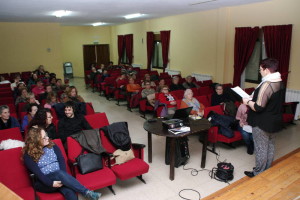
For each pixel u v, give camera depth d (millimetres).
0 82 8008
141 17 9648
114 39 14477
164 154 4406
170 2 5902
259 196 2424
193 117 4191
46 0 5152
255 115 3102
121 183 3500
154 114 6090
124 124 3605
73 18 9148
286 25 5879
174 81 7242
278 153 4332
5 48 9703
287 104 5488
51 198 2580
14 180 2734
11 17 8062
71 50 14062
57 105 4535
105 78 9117
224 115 4555
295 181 2641
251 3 6539
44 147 2846
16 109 5438
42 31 10242
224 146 4719
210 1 5992
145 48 11625
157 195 3217
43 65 10484
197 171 3801
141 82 8258
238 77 7230
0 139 3438
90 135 3330
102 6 6262
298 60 5898
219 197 2471
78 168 3088
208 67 8305
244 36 6863
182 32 9164
